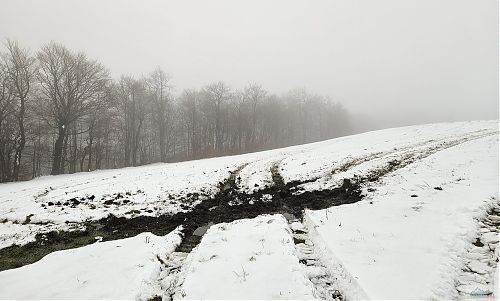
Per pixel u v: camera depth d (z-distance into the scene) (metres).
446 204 9.31
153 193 16.11
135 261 7.77
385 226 8.46
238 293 5.96
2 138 38.97
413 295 5.49
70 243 10.32
